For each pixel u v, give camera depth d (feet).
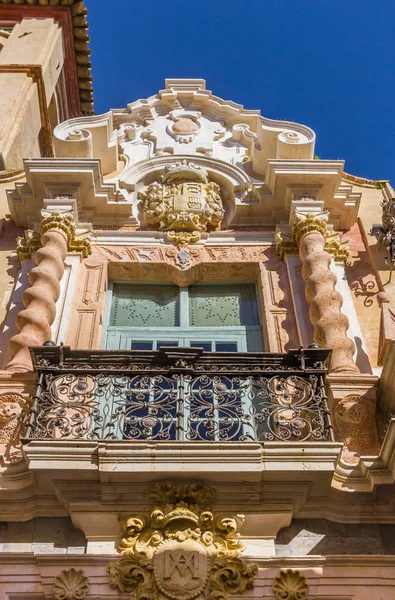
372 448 27.17
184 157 41.68
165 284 36.32
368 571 22.89
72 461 23.80
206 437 26.09
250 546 23.57
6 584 22.43
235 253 36.63
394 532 24.43
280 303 34.19
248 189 39.75
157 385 27.48
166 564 22.47
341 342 29.94
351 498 24.88
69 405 25.40
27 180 38.40
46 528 24.22
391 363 26.99
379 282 35.19
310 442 24.17
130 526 23.43
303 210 36.83
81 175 37.88
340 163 38.40
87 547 23.49
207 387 27.86
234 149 43.52
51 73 60.18
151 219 38.55
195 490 23.90
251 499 24.21
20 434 26.94
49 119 59.16
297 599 22.16
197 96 46.44
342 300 32.53
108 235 37.37
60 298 33.68
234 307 35.50
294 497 24.34
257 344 33.47
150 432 24.80
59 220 35.91
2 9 64.95
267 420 26.00
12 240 38.42
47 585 22.36
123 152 43.24
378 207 40.42
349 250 37.40
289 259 35.81
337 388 28.22
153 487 23.90
